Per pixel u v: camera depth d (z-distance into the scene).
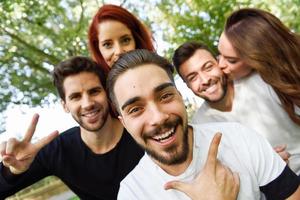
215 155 0.50
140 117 0.48
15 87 2.98
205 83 0.82
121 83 0.49
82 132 0.77
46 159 0.78
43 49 2.98
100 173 0.77
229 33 0.79
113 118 0.76
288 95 0.73
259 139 0.53
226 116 0.83
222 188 0.49
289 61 0.75
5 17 2.71
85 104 0.72
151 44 0.91
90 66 0.73
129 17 0.87
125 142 0.76
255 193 0.51
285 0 2.21
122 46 0.86
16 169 0.63
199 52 0.84
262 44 0.75
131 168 0.75
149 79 0.48
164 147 0.49
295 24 2.20
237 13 0.80
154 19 2.51
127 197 0.54
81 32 2.88
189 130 0.54
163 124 0.48
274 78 0.74
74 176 0.78
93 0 2.87
